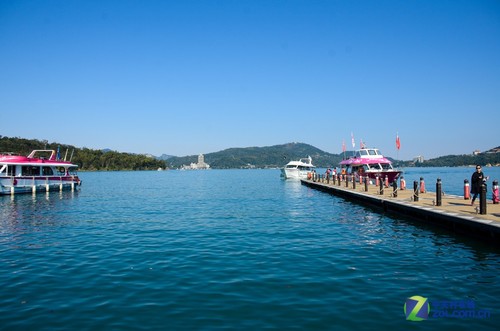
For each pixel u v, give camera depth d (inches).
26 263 544.1
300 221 944.9
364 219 965.8
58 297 400.5
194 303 379.9
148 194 1958.7
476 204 884.6
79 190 2260.1
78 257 578.6
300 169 3248.0
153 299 391.9
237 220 971.9
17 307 373.1
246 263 531.5
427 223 842.8
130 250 624.7
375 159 1888.5
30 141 6353.3
